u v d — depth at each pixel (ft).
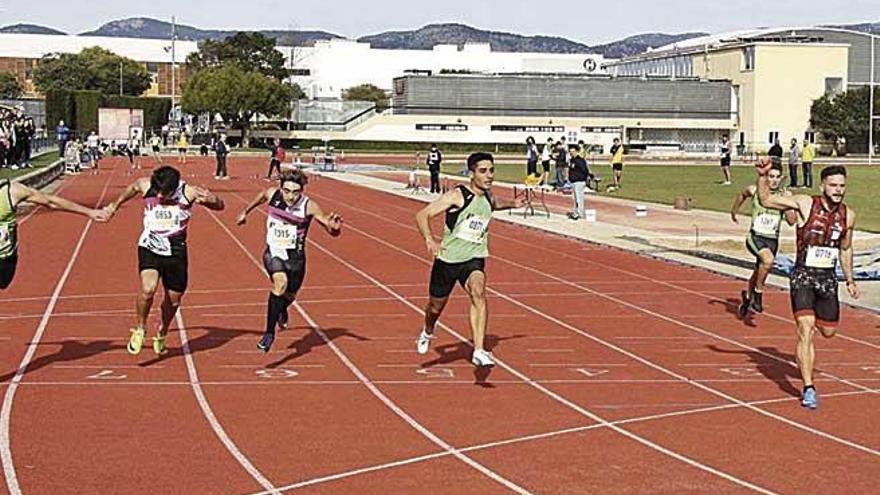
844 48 304.71
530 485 24.50
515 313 49.06
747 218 100.53
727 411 31.55
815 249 32.14
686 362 38.65
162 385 34.12
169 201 36.81
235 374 35.81
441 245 35.65
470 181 35.53
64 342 40.83
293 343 41.24
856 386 35.04
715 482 24.85
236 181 157.07
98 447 27.20
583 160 97.81
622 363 38.34
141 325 37.50
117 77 407.03
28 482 24.39
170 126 330.34
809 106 304.50
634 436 28.73
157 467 25.61
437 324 45.50
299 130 312.71
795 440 28.50
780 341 42.88
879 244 77.51
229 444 27.61
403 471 25.48
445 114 307.78
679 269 64.85
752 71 305.12
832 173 31.89
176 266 37.11
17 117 159.33
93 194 126.11
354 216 102.12
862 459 26.84
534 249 75.87
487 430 29.19
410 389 33.99
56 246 73.10
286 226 38.73
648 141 313.32
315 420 30.12
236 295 53.11
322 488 24.18
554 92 311.68
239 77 302.66
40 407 31.12
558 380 35.53
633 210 109.29
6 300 50.62
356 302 51.47
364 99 384.27
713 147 305.32
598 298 53.67
